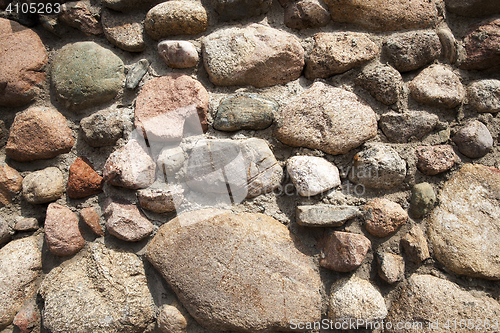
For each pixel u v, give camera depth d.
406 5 0.91
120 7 0.91
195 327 0.79
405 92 0.89
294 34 0.92
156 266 0.80
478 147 0.87
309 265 0.81
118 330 0.77
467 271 0.81
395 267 0.81
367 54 0.88
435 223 0.85
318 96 0.86
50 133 0.87
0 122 0.92
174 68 0.90
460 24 0.95
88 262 0.82
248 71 0.86
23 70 0.90
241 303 0.78
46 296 0.79
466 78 0.94
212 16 0.91
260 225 0.81
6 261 0.82
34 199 0.85
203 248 0.79
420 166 0.86
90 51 0.90
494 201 0.85
